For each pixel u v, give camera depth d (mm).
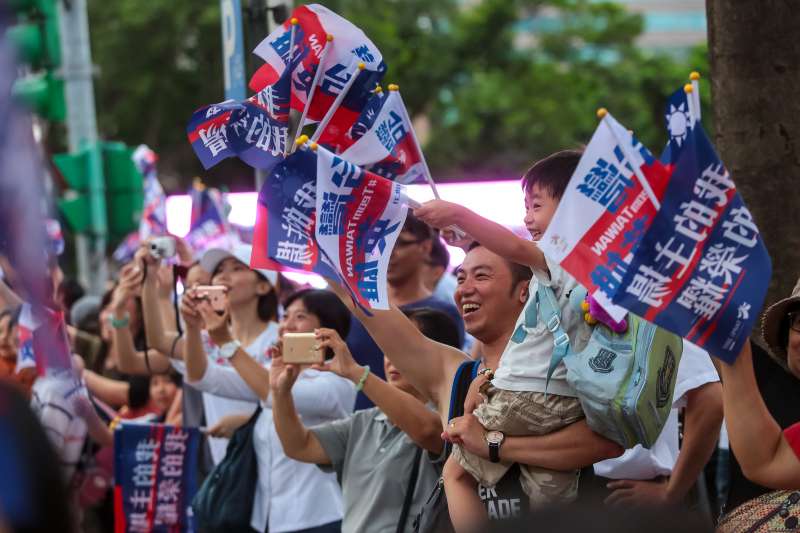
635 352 8133
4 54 6680
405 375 10008
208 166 9461
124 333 15562
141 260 14648
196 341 13109
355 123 9562
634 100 59219
